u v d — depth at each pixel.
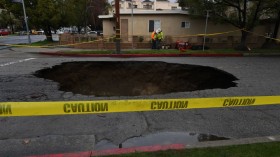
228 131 4.18
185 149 3.29
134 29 21.41
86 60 12.41
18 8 23.30
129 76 11.27
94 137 3.90
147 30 21.36
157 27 21.28
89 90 9.73
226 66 10.86
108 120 4.53
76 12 28.72
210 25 21.45
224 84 8.30
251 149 3.31
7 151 3.45
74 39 20.45
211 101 3.64
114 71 11.29
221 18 17.80
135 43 19.38
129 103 3.37
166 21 21.12
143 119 4.60
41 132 4.05
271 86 7.31
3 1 23.30
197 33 21.41
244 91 6.73
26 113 3.12
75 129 4.16
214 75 9.85
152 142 3.77
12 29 62.50
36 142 3.72
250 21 17.47
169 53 15.06
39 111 3.13
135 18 21.23
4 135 3.94
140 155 3.13
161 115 4.80
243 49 17.64
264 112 5.04
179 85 10.54
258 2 16.27
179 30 21.27
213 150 3.27
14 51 16.34
